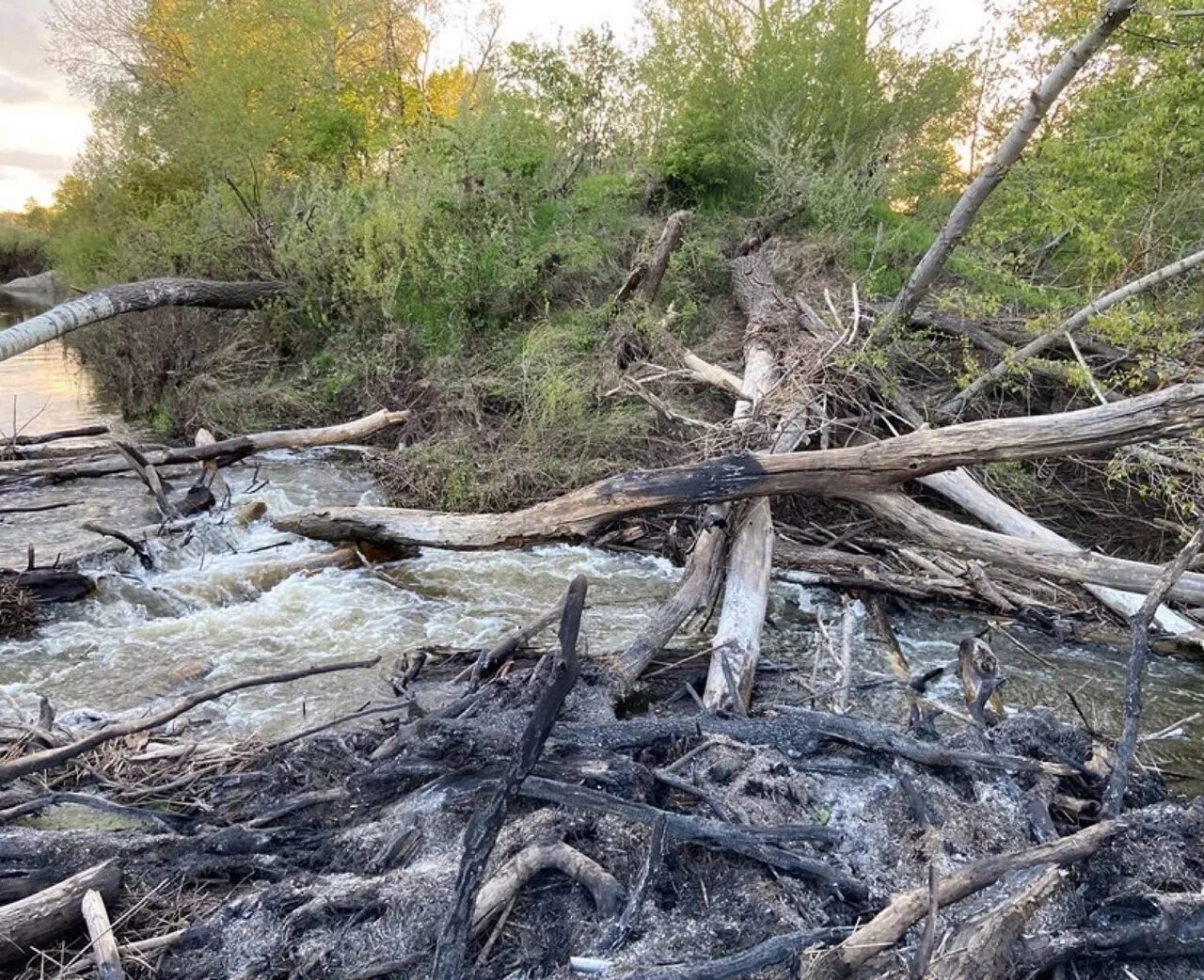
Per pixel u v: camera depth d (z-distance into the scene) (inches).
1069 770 151.1
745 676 202.8
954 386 355.3
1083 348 340.2
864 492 239.5
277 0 569.9
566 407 368.5
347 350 470.3
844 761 157.8
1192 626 241.3
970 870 119.6
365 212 491.8
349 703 205.8
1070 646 247.0
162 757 168.9
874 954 107.5
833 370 327.0
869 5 561.9
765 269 462.0
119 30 652.7
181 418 462.6
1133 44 346.0
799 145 552.7
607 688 191.5
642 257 445.1
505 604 270.2
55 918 118.0
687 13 566.9
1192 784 181.2
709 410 380.2
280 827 142.2
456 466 355.6
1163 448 264.4
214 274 521.7
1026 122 284.2
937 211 601.0
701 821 131.9
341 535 291.0
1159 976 113.6
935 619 262.5
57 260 812.0
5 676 216.4
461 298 455.2
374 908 121.3
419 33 799.1
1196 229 365.1
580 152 557.6
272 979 112.4
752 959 107.9
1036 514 310.7
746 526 254.1
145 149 601.0
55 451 379.6
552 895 126.0
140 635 241.0
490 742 146.9
